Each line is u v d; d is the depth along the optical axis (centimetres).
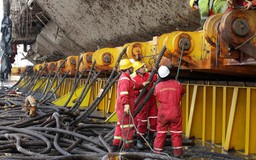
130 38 1199
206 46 525
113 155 463
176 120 557
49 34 2156
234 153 630
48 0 1472
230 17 400
